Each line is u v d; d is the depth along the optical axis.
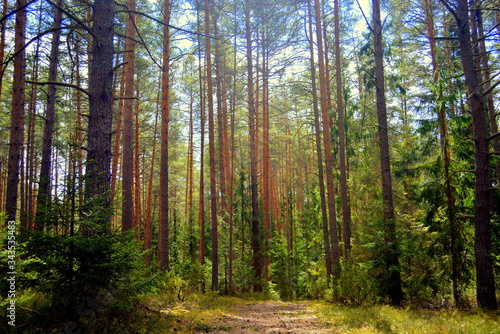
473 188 11.76
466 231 11.73
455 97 11.68
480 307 9.90
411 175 13.36
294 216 29.22
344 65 20.52
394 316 9.16
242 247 22.47
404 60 19.12
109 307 6.21
